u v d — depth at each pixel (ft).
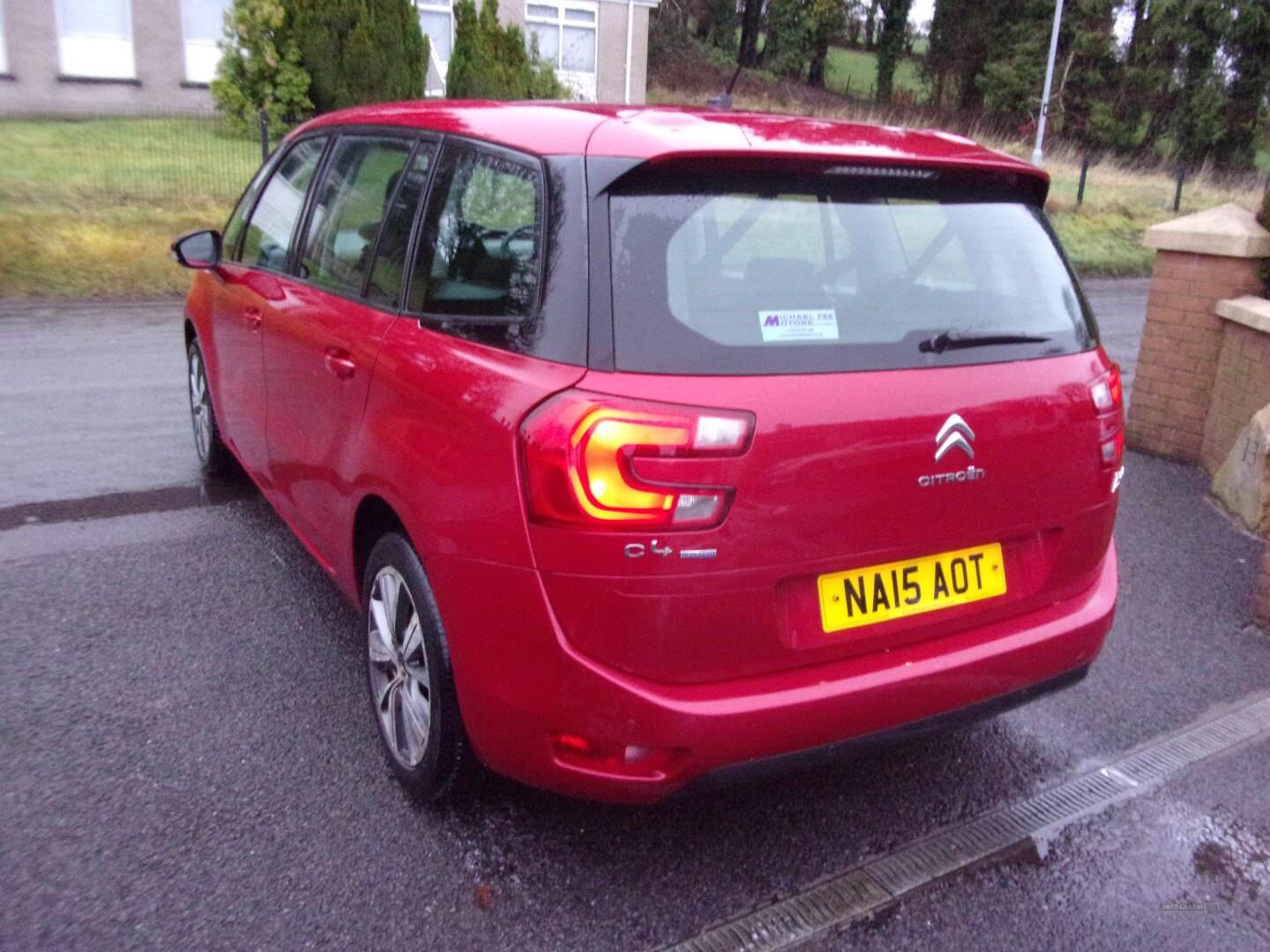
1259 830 10.80
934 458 8.86
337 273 12.24
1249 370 20.88
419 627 9.88
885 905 9.51
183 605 14.25
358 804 10.38
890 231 9.50
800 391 8.35
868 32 204.13
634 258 8.45
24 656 12.77
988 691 9.60
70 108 72.74
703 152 8.66
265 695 12.18
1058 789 11.34
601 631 8.10
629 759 8.47
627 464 7.86
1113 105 164.55
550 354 8.41
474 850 9.84
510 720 8.70
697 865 9.86
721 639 8.27
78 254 40.22
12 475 18.92
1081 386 9.87
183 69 78.84
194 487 18.65
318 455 12.05
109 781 10.50
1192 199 89.81
